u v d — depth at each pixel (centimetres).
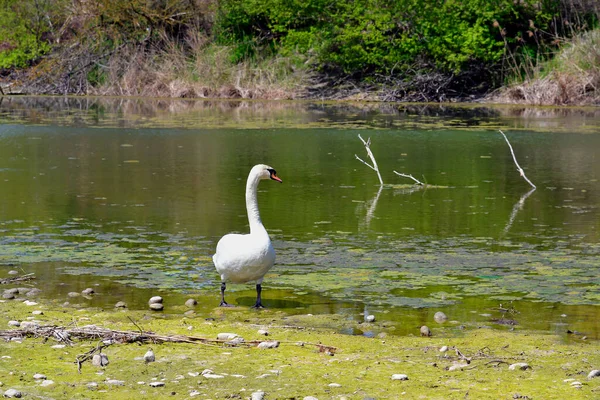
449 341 823
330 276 1081
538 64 4025
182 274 1091
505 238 1301
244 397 662
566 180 1861
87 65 4553
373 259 1168
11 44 4591
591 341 825
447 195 1680
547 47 4103
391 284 1044
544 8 4147
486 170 2005
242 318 908
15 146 2364
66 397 657
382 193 1697
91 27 4456
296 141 2533
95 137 2595
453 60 3944
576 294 1002
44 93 4538
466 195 1680
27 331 819
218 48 4394
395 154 2269
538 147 2397
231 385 688
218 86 4284
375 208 1538
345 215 1473
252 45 4434
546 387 689
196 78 4378
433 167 2048
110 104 3897
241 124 3002
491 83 4156
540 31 4125
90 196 1634
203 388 681
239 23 4466
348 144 2473
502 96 3994
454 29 4012
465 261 1159
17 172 1916
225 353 775
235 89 4269
